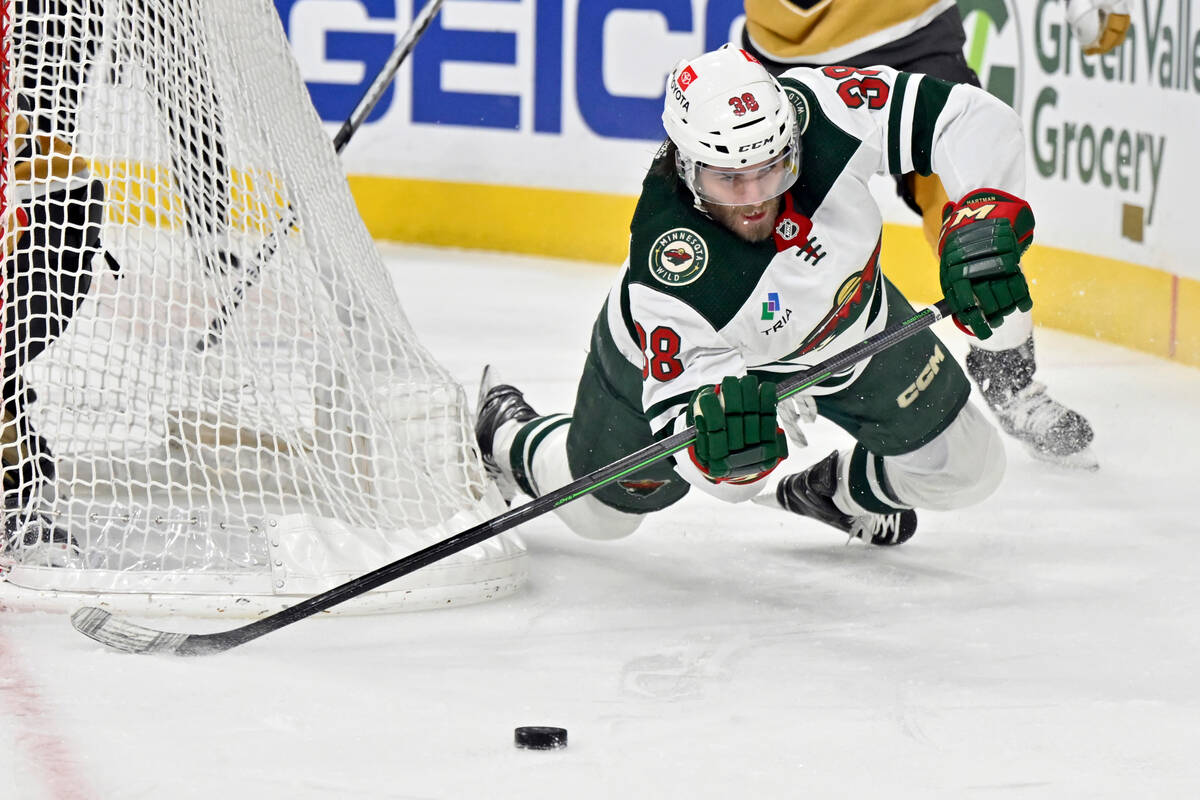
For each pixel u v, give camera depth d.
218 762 7.70
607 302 10.59
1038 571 11.65
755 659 9.59
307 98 12.48
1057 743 8.08
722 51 9.02
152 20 10.82
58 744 7.91
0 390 10.62
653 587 11.38
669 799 7.30
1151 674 9.22
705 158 8.68
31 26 11.26
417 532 10.79
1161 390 18.11
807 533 13.09
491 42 29.17
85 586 10.20
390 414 11.35
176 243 11.47
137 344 10.91
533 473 12.16
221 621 10.23
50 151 10.83
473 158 29.81
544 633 10.18
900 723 8.39
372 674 9.21
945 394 10.94
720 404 8.62
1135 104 20.19
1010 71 22.77
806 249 9.29
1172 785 7.50
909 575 11.63
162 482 11.61
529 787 7.43
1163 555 12.01
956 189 9.45
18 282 11.33
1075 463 14.87
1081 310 21.55
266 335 11.42
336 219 12.01
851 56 16.38
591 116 28.28
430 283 26.59
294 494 10.77
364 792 7.34
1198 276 19.03
